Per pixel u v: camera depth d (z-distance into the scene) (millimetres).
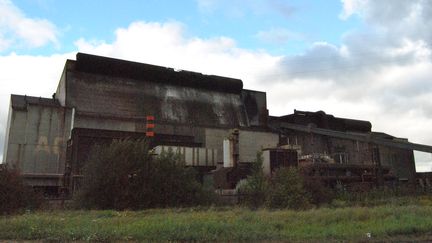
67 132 64312
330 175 64438
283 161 59562
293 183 33125
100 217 21234
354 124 102062
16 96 68188
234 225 15484
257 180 34125
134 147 33281
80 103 67250
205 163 62500
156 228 14305
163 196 32500
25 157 60656
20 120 62031
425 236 14414
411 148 71875
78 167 54594
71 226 15617
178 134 72625
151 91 77000
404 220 18016
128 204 30859
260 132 80875
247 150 77812
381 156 96750
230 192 44094
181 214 22875
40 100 70000
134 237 13086
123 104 71688
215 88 86688
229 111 85375
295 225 16656
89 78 71312
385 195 47188
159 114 74625
